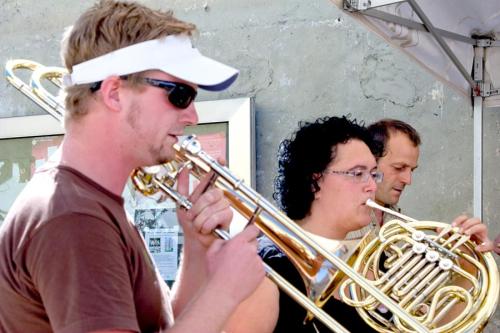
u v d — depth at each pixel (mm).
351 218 2607
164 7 4734
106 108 1854
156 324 1900
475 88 3738
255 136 4469
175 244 4398
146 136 1864
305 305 2092
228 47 4602
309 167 2629
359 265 2570
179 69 1878
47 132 4762
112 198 1851
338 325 2080
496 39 3727
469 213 4125
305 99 4430
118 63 1848
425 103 4234
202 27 4660
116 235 1770
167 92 1874
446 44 3461
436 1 3447
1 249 1764
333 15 4422
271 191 4422
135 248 1850
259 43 4543
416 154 3424
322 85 4406
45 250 1681
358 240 2803
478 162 3686
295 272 2367
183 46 1920
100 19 1888
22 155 4805
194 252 2102
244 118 4395
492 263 2594
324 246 2371
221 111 4438
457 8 3537
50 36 4969
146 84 1862
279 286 2104
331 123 2703
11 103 4961
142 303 1860
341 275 2209
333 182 2609
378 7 3193
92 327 1644
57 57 4941
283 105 4461
